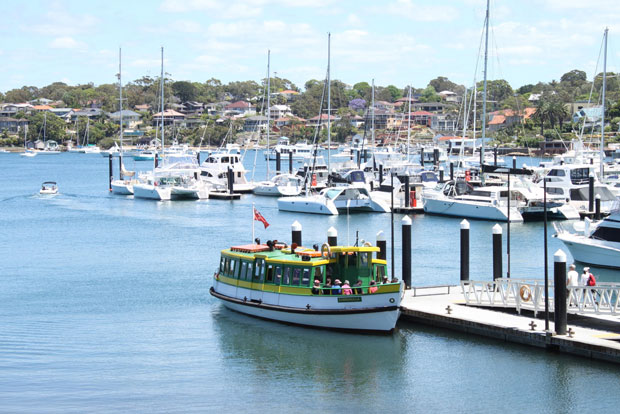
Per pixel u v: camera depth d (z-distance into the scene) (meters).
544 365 37.44
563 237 62.31
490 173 108.31
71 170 197.12
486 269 60.84
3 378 37.00
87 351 40.88
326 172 121.62
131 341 42.41
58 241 77.62
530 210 89.56
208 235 80.81
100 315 47.69
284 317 44.09
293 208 101.50
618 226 59.50
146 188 119.00
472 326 41.09
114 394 35.19
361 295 41.56
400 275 58.19
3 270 62.03
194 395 35.25
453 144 195.00
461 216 93.50
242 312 46.84
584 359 37.06
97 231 84.56
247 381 36.84
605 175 113.50
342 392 35.62
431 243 74.44
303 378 37.28
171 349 41.16
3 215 100.00
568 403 34.09
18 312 48.50
